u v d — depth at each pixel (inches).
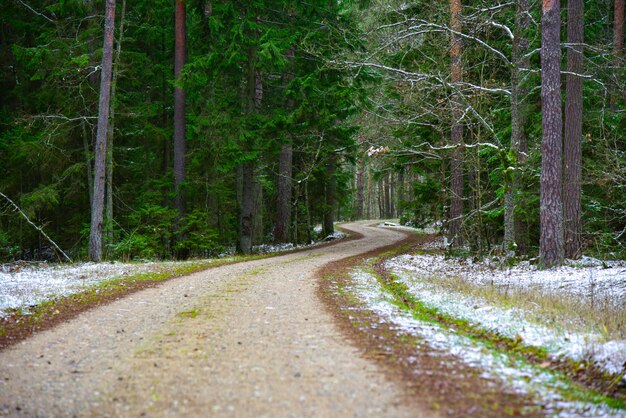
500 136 823.7
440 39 794.8
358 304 405.1
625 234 783.1
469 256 804.0
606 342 273.3
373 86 1080.8
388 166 1069.1
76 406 198.2
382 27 747.4
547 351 271.4
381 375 226.1
